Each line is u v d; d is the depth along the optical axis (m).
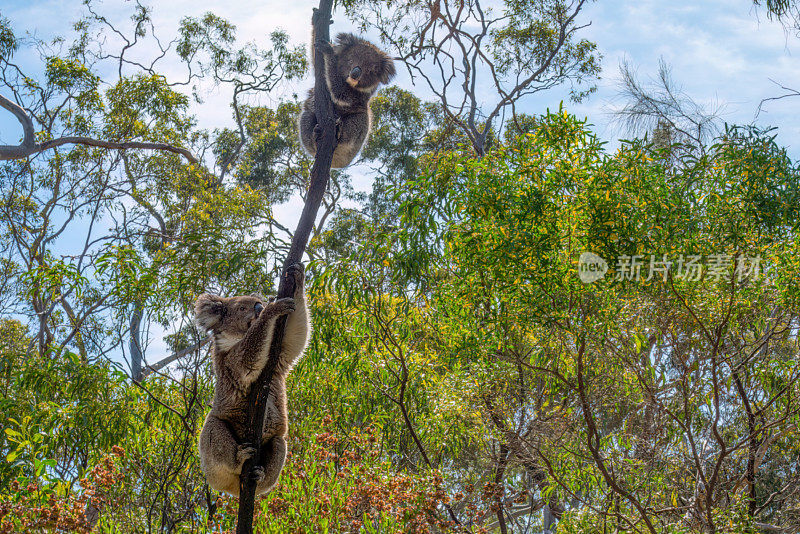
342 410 9.55
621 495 7.09
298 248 5.41
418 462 9.62
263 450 5.60
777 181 6.46
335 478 7.59
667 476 7.48
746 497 7.30
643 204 6.50
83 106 17.59
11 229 17.12
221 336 5.63
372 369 9.00
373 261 8.12
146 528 7.57
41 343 15.03
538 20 18.16
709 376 7.48
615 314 6.71
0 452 7.48
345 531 6.61
